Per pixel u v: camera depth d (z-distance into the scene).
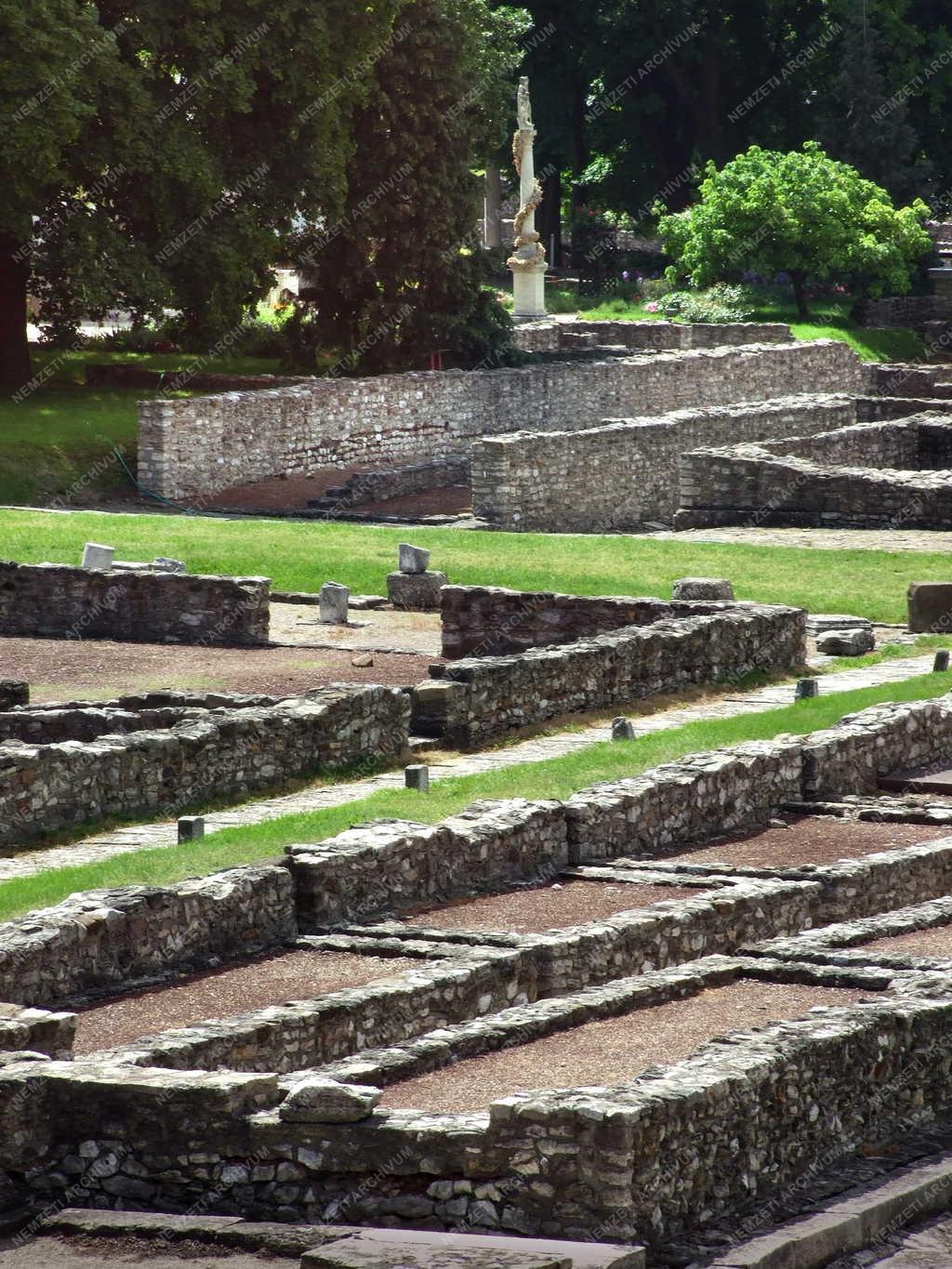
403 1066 50.22
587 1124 42.53
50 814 84.69
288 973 61.66
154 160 192.75
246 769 92.25
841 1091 49.19
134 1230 43.53
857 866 74.75
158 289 192.50
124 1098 46.44
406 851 69.88
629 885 73.69
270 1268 41.50
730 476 174.12
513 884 73.69
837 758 90.50
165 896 62.06
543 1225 42.91
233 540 151.88
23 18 177.62
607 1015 56.28
